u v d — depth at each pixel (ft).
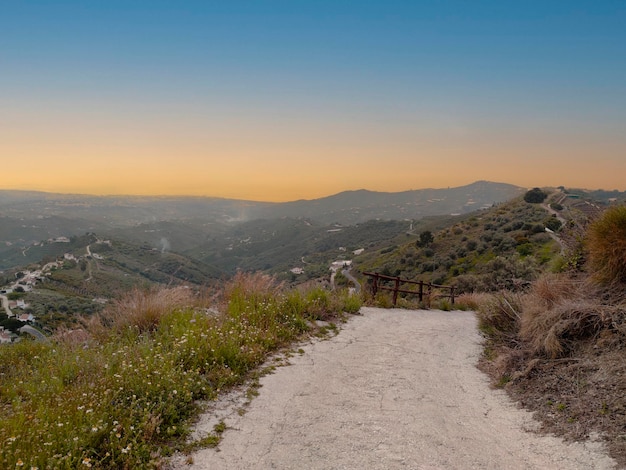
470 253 169.37
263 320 28.53
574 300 23.47
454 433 14.46
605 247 24.00
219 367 19.70
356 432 14.42
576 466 11.56
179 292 30.40
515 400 17.44
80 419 13.01
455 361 24.52
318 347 25.90
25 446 11.31
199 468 12.01
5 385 17.65
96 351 21.01
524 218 187.62
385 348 26.73
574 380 17.13
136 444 12.43
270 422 15.17
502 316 30.12
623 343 18.21
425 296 53.47
